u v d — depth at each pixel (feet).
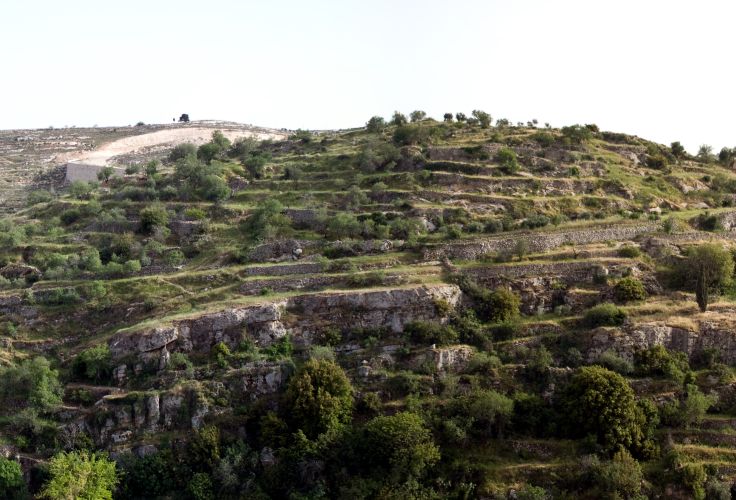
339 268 325.42
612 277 312.50
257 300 301.22
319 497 229.86
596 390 245.45
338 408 253.24
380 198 406.21
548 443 244.83
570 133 479.00
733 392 256.93
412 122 555.69
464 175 417.90
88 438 257.55
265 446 249.75
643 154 491.31
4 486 241.76
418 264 326.44
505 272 313.32
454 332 285.64
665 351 270.05
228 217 401.08
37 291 327.47
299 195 422.82
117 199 440.04
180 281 329.11
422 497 226.79
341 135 582.76
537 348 280.51
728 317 282.56
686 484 228.02
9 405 270.67
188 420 261.24
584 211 390.63
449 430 246.27
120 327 306.55
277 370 272.51
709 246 306.14
